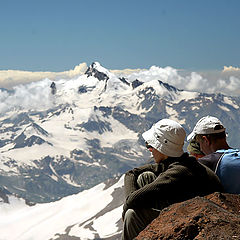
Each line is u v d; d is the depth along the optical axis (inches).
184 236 301.6
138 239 318.7
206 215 313.4
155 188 399.2
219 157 474.9
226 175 464.1
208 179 423.2
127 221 403.2
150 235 313.6
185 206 335.0
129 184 429.4
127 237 408.5
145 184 428.5
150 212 399.5
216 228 300.7
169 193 402.0
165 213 339.6
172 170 410.6
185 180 407.2
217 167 469.7
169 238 304.2
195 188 411.2
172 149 429.1
